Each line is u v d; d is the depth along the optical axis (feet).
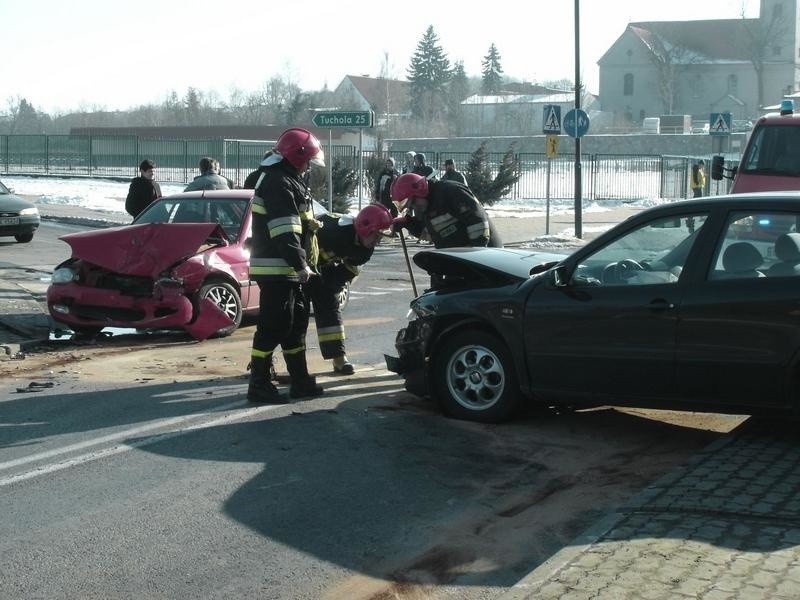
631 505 17.19
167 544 16.97
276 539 17.20
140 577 15.67
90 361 32.17
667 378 21.40
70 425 24.38
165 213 40.29
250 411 25.63
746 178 50.01
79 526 17.76
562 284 22.80
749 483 18.04
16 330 36.86
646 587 13.66
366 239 28.68
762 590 13.42
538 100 344.90
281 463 21.33
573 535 17.34
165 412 25.57
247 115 359.87
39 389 28.19
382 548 16.83
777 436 21.54
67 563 16.19
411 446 22.53
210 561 16.29
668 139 228.22
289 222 25.36
